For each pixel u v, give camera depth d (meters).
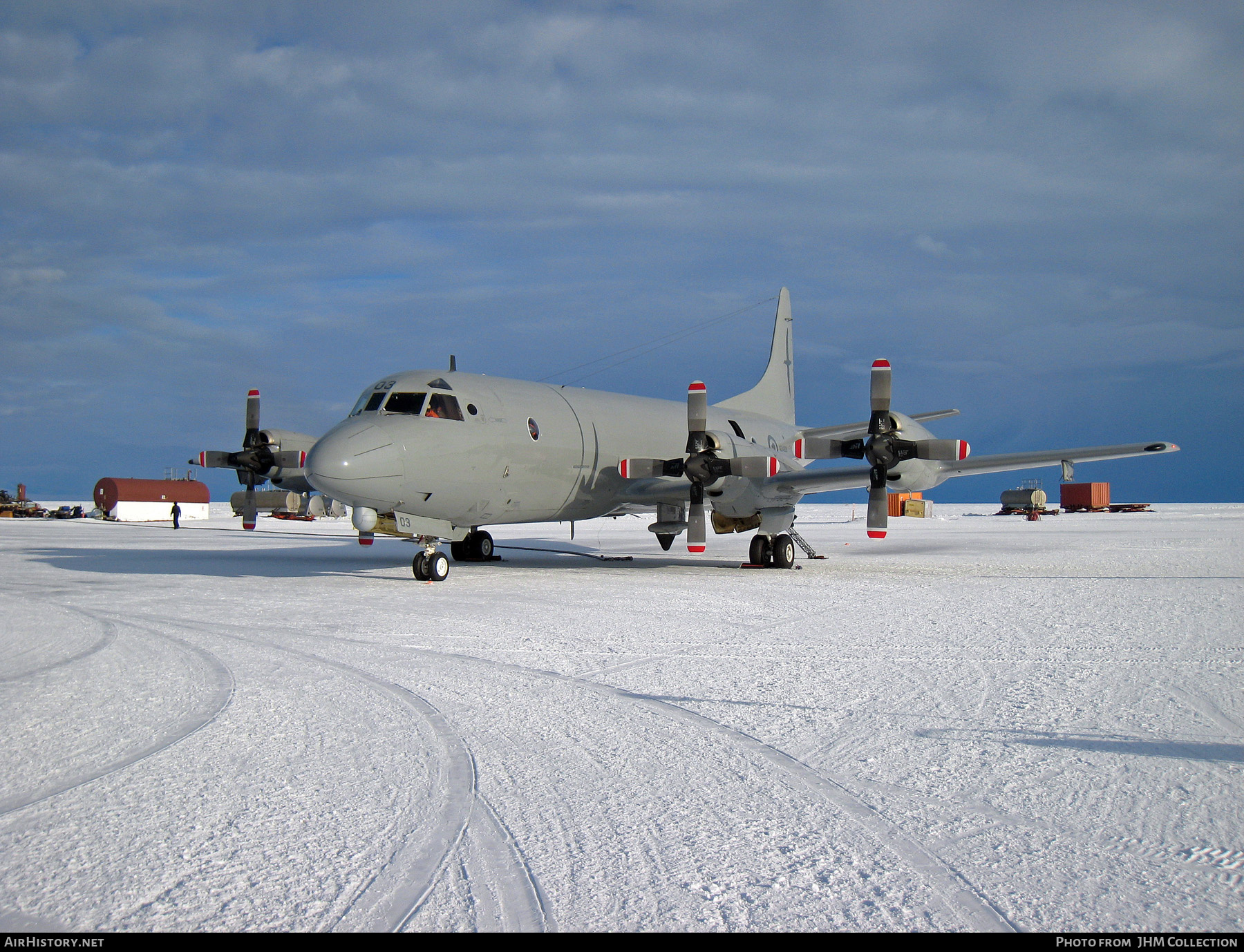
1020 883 3.95
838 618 11.59
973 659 8.76
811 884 3.96
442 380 17.67
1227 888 3.88
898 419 18.80
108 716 6.80
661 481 21.44
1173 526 42.59
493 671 8.38
